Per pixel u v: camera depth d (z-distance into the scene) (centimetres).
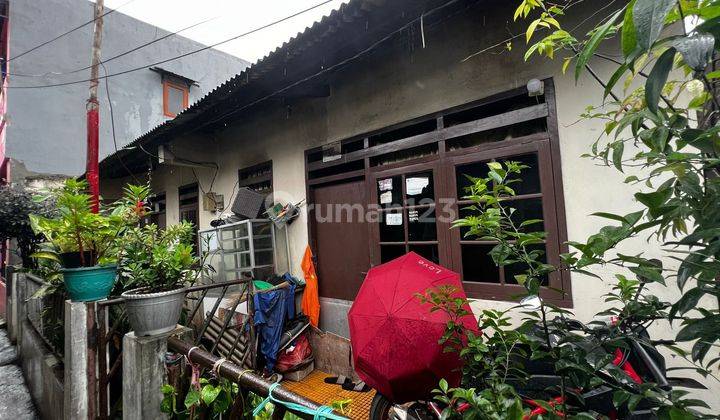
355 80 394
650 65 225
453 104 315
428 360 156
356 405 312
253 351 316
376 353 167
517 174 286
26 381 409
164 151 529
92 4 947
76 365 204
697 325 75
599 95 241
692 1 75
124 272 273
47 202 523
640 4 55
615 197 233
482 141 312
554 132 259
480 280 302
